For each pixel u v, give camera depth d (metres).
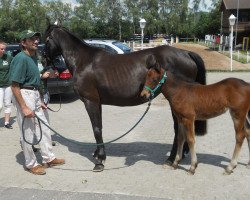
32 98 5.49
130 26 60.00
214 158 6.12
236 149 5.28
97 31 59.59
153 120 9.11
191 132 5.29
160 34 63.34
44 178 5.48
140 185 5.09
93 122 5.90
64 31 6.07
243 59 27.00
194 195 4.72
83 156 6.50
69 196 4.80
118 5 59.03
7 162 6.24
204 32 66.62
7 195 4.88
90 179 5.39
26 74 5.39
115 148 6.86
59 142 7.40
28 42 5.39
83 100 5.97
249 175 5.35
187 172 5.48
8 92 8.42
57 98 12.62
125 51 14.87
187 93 5.20
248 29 48.66
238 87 5.05
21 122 5.47
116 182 5.24
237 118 5.12
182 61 5.64
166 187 5.00
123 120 9.18
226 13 51.44
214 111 5.17
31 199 4.74
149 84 5.22
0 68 8.18
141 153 6.54
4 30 51.97
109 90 5.72
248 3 50.09
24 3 52.50
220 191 4.83
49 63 6.39
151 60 5.23
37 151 6.90
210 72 19.97
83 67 5.86
